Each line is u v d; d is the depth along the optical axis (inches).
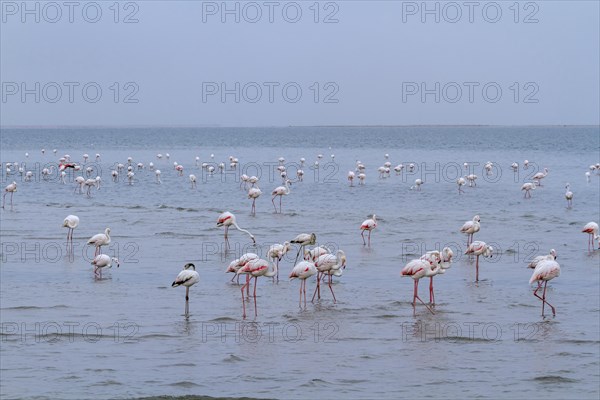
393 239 1373.0
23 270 1095.0
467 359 709.3
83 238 1371.8
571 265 1135.6
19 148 5989.2
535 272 862.5
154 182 2662.4
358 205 1947.6
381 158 4293.8
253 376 665.6
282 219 1656.0
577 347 742.5
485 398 616.4
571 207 1900.8
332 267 957.8
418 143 6889.8
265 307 888.3
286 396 620.1
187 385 644.1
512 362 701.3
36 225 1545.3
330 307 887.1
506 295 947.3
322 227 1523.1
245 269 903.7
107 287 987.3
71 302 909.8
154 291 965.2
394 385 644.7
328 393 626.8
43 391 627.5
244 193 2269.9
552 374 669.3
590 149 5295.3
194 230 1476.4
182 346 745.0
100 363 698.2
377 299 925.2
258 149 5733.3
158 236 1397.6
